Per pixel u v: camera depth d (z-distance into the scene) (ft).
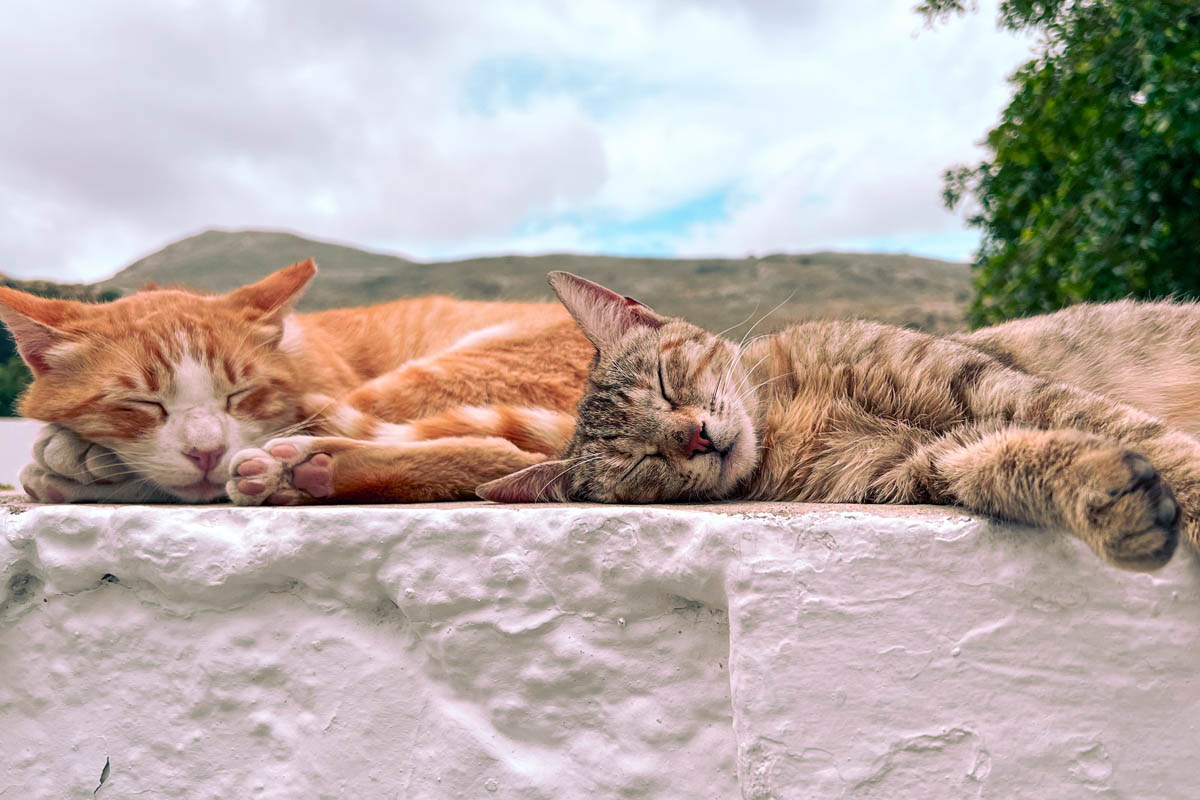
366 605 1.47
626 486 1.73
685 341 1.83
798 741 1.31
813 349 1.82
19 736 1.52
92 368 1.75
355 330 2.36
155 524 1.47
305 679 1.46
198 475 1.75
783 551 1.33
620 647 1.40
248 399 1.84
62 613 1.51
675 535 1.37
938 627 1.31
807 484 1.70
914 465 1.53
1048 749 1.29
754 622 1.32
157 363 1.75
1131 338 1.86
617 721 1.40
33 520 1.50
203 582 1.46
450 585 1.42
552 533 1.40
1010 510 1.34
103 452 1.76
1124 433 1.43
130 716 1.49
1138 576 1.29
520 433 1.96
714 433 1.69
